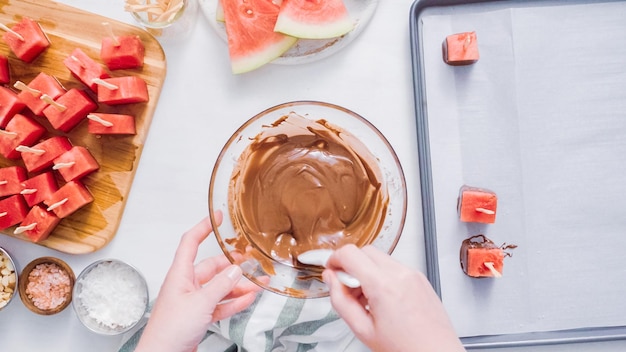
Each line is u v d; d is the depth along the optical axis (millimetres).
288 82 731
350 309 562
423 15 721
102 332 699
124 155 723
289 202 678
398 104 728
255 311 693
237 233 680
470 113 719
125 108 722
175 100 733
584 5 717
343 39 714
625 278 715
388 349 541
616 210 718
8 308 738
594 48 719
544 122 721
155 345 598
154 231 730
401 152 727
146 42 721
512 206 717
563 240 717
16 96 713
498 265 687
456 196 717
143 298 712
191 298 604
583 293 715
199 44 733
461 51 694
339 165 682
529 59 719
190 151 731
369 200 676
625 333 713
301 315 695
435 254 706
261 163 688
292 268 672
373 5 714
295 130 688
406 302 538
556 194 719
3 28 691
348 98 729
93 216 723
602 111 719
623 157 719
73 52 710
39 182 709
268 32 703
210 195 638
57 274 711
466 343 711
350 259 554
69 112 703
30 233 707
